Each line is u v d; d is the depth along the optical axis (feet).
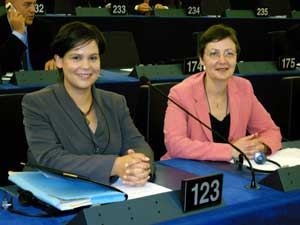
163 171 6.15
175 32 16.51
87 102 6.22
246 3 21.58
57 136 5.96
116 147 6.34
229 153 6.68
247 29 17.35
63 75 6.18
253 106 7.88
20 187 4.95
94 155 5.78
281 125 9.65
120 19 15.61
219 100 7.55
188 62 11.78
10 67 11.69
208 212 4.61
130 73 11.53
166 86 8.47
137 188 5.34
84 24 6.05
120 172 5.48
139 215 4.29
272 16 19.39
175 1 21.02
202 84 7.54
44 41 12.89
